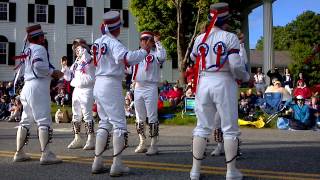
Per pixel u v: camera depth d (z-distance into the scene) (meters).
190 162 7.41
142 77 8.39
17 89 9.51
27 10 35.72
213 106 5.92
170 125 15.47
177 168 6.83
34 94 7.07
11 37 35.38
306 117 13.63
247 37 34.09
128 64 6.27
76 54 9.19
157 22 31.95
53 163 7.21
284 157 7.92
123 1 37.66
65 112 16.61
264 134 12.29
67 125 15.44
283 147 9.36
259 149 9.02
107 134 6.46
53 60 36.06
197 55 5.95
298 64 45.12
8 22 35.31
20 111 17.75
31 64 7.05
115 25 6.43
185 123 15.65
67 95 20.16
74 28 36.72
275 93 14.45
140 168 6.85
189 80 6.38
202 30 6.43
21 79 7.61
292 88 19.44
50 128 7.21
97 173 6.42
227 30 6.05
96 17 37.22
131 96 16.53
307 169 6.72
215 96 5.78
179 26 29.50
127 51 6.23
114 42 6.33
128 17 37.66
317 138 11.27
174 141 10.48
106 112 6.37
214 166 7.01
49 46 36.03
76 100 9.11
